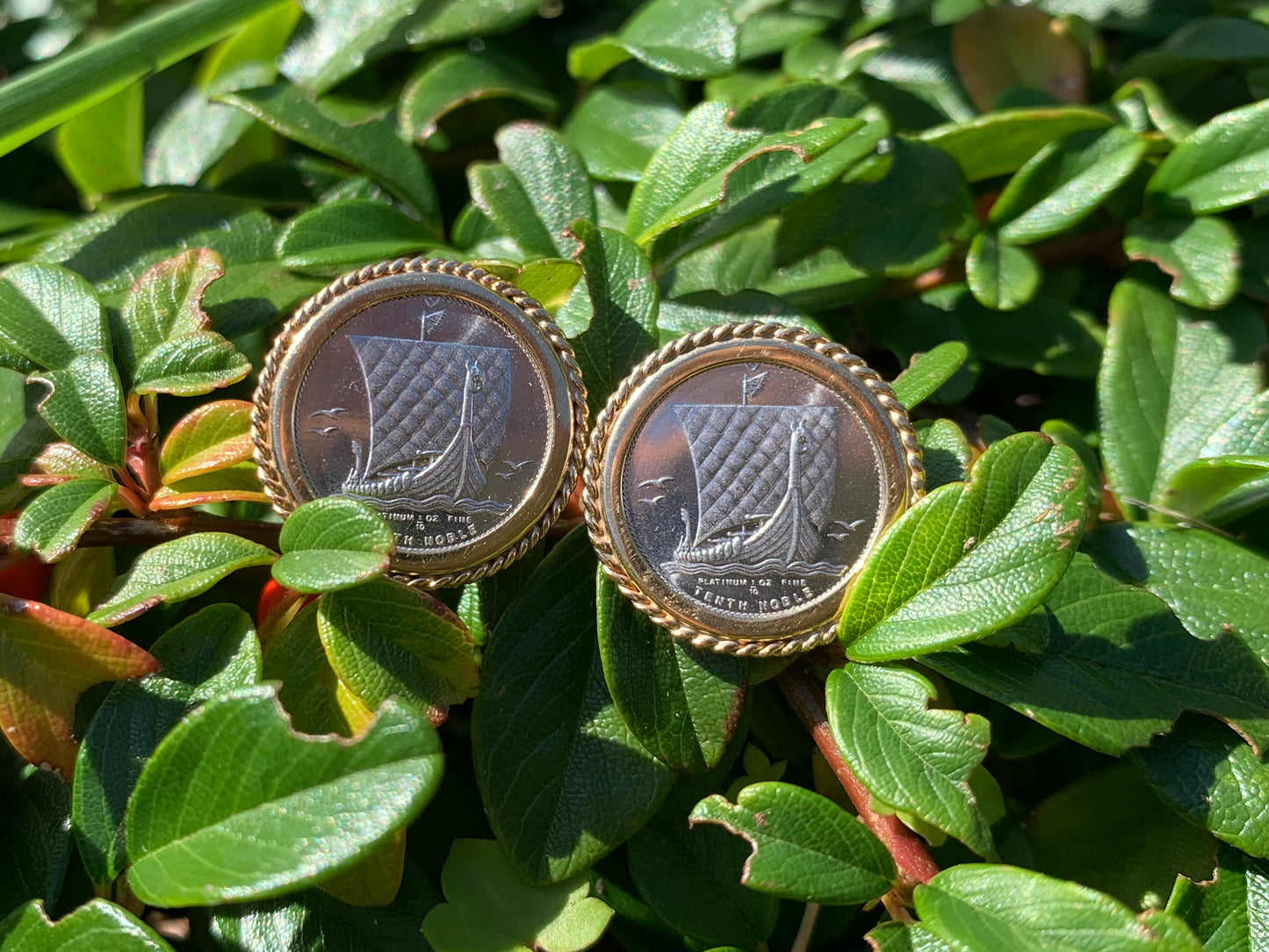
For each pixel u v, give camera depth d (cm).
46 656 9
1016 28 14
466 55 14
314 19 14
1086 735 9
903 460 10
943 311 13
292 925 10
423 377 10
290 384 10
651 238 11
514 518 10
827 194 12
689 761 10
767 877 9
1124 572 11
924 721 9
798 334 10
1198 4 14
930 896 9
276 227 12
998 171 13
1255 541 11
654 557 10
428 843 11
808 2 15
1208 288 11
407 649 10
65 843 10
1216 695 10
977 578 9
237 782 9
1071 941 9
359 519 9
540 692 10
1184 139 12
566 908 10
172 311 11
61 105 12
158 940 9
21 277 11
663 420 10
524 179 12
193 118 14
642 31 13
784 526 10
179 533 10
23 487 11
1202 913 10
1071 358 12
